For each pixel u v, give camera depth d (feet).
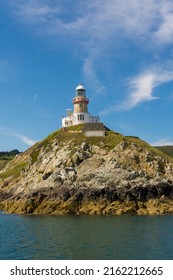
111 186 361.92
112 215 331.57
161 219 299.79
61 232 240.32
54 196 366.63
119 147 411.75
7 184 504.84
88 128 500.74
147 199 358.02
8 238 224.94
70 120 565.12
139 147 415.85
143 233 232.73
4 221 305.73
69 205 348.59
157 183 365.61
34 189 391.65
